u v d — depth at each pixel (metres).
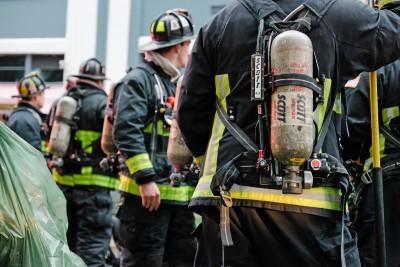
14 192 3.19
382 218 3.39
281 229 2.92
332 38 3.02
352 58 3.03
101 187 6.85
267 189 2.91
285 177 2.82
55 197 3.51
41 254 3.18
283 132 2.74
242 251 2.99
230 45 3.10
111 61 10.09
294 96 2.77
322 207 2.90
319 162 2.88
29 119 7.63
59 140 6.80
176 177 5.02
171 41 5.47
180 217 5.37
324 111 2.97
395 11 3.59
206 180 3.08
